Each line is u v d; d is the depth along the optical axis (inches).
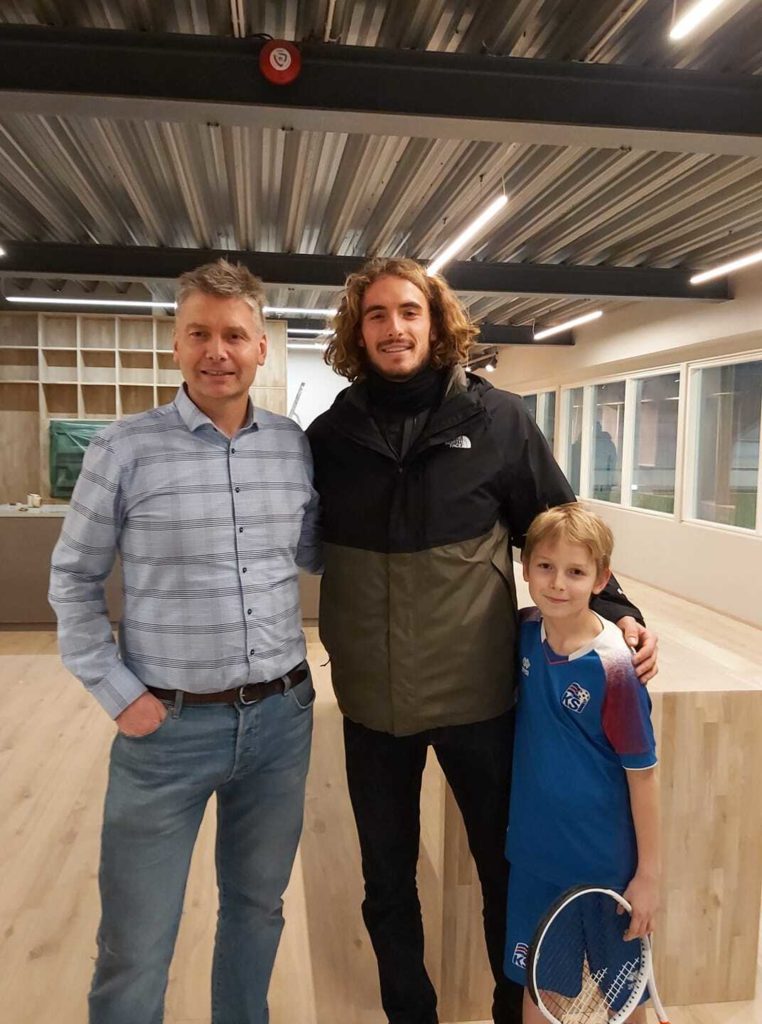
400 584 56.2
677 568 285.0
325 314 298.7
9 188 179.8
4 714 145.3
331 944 80.7
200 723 51.4
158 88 101.9
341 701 60.6
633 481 331.9
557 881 55.2
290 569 55.6
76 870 92.9
